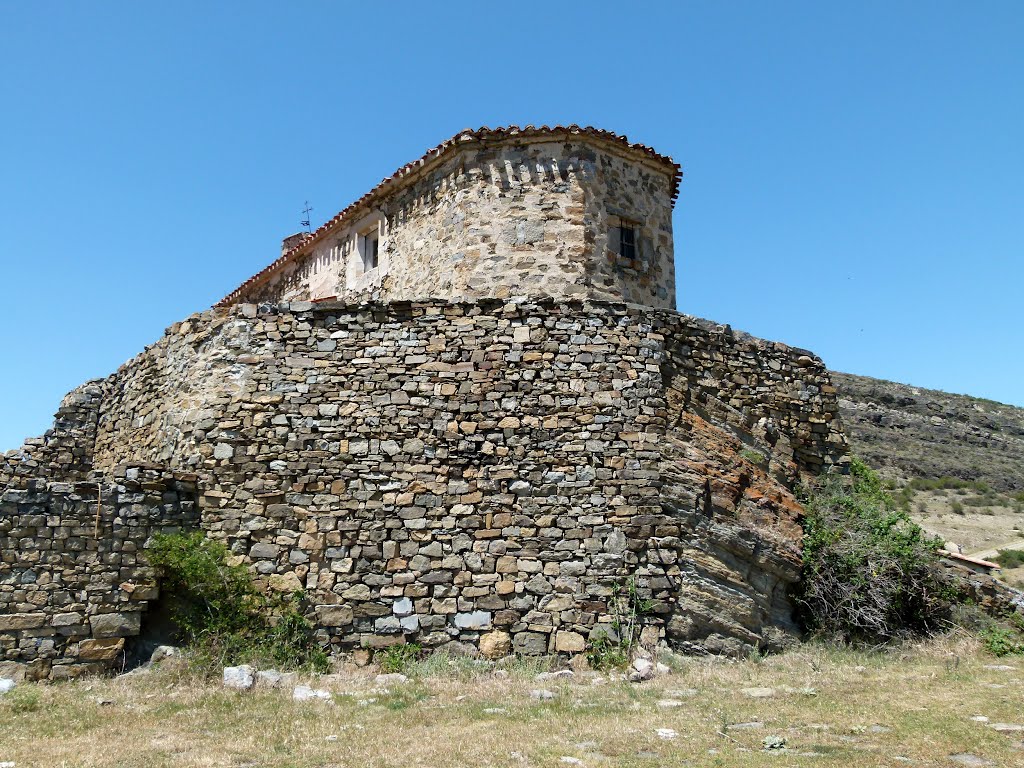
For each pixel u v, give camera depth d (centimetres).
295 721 966
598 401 1468
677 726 935
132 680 1175
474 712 1012
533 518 1409
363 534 1386
